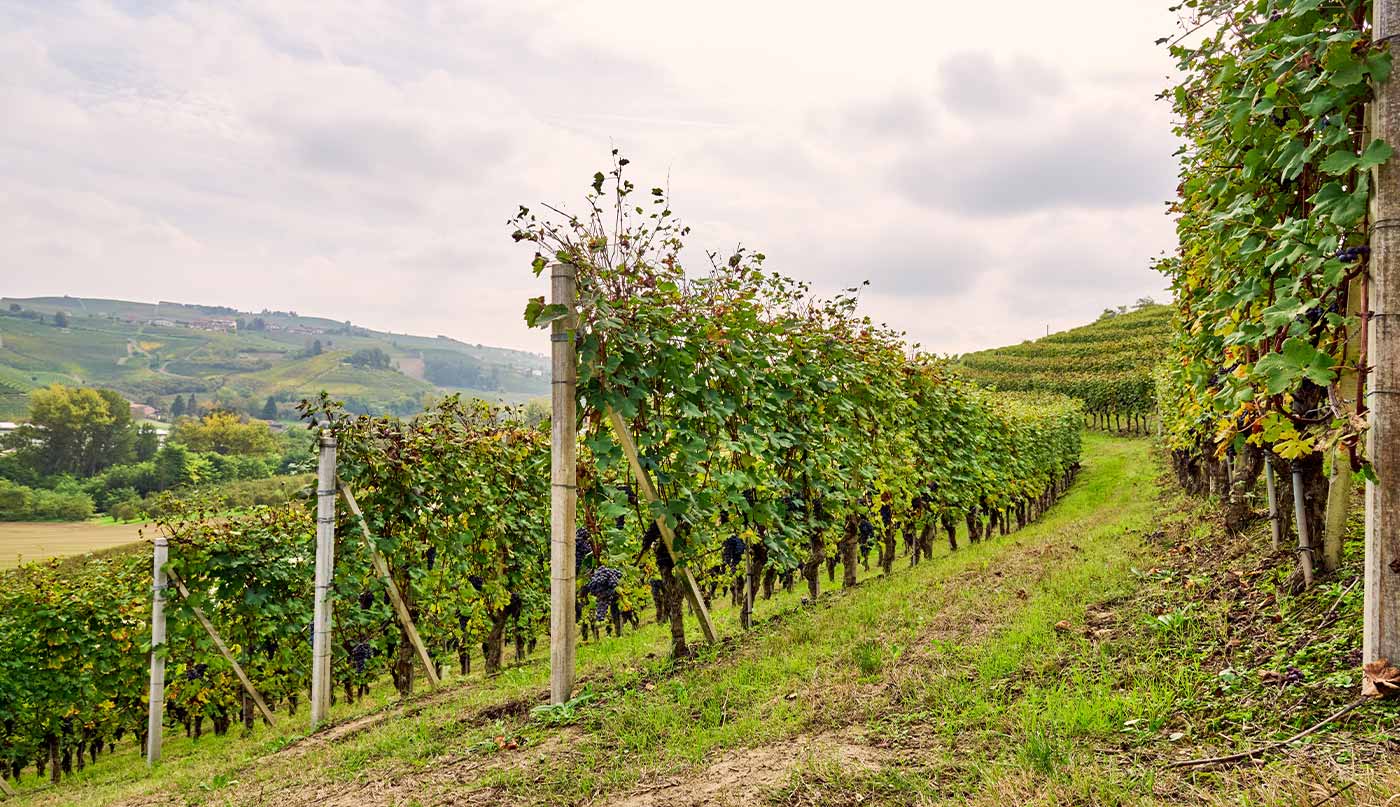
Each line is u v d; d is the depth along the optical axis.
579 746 4.57
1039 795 2.93
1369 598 3.31
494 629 10.18
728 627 8.55
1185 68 5.31
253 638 10.96
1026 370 66.69
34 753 11.70
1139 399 40.81
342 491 8.45
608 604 6.83
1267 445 5.54
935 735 3.78
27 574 12.14
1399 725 2.98
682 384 6.46
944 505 12.45
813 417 8.58
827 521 9.04
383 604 9.20
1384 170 3.20
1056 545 9.44
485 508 9.95
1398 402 3.18
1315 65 3.59
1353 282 3.68
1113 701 3.67
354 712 8.42
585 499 6.54
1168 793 2.87
